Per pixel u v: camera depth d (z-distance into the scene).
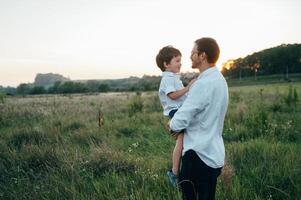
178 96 3.86
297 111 13.92
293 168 5.24
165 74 4.06
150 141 8.17
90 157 6.30
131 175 5.40
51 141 8.55
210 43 3.20
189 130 3.22
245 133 8.62
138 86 81.81
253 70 157.75
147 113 14.84
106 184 5.01
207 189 3.26
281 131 8.56
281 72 148.75
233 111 12.90
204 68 3.28
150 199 4.24
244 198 4.25
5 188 5.27
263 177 4.91
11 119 14.14
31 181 5.59
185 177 3.24
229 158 6.10
